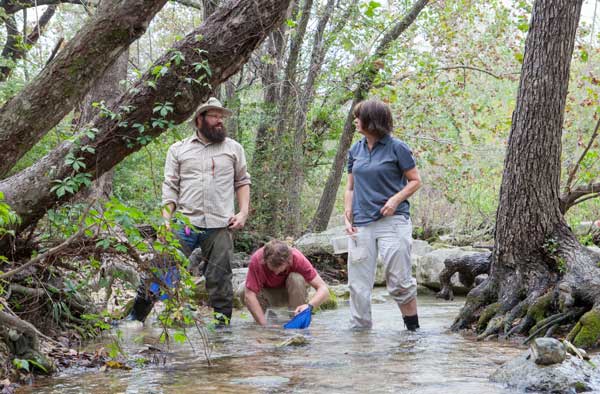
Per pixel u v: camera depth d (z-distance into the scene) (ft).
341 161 49.55
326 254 42.19
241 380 13.01
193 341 18.11
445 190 52.70
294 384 12.64
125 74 37.55
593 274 17.93
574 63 46.24
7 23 55.01
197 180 20.34
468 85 55.31
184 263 14.47
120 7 16.05
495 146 52.49
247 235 44.37
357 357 15.58
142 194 40.09
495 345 17.39
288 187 46.42
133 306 20.68
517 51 49.98
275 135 46.03
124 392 12.09
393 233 19.67
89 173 16.89
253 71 47.65
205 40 17.01
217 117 20.47
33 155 33.94
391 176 19.53
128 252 15.10
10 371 13.00
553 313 18.45
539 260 19.49
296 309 21.49
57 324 17.40
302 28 45.68
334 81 48.16
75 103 16.61
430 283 32.63
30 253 16.72
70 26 64.90
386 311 25.71
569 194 26.14
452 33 50.70
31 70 49.39
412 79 49.16
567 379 11.89
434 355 15.83
